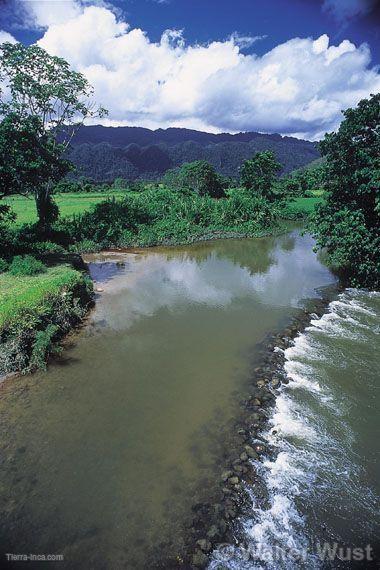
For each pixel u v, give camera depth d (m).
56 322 14.39
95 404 10.43
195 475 8.04
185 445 8.91
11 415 9.94
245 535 6.75
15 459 8.45
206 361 12.80
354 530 6.90
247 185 65.69
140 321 16.17
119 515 7.12
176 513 7.15
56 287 15.47
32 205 55.03
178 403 10.49
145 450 8.75
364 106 19.55
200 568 6.17
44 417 9.88
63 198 66.50
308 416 10.02
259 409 10.20
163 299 19.05
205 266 26.64
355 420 9.90
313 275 24.14
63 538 6.69
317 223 22.19
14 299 13.79
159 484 7.80
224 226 41.06
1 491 7.61
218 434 9.29
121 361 12.76
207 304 18.36
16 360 11.91
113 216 34.50
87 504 7.34
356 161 19.77
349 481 8.00
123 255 30.05
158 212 39.91
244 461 8.41
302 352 13.34
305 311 17.23
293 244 36.28
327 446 8.98
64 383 11.42
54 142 27.17
